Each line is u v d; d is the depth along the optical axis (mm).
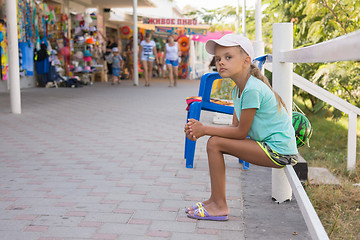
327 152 6129
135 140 6004
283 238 2840
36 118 8031
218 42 2816
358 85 6812
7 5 8242
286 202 3516
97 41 18328
